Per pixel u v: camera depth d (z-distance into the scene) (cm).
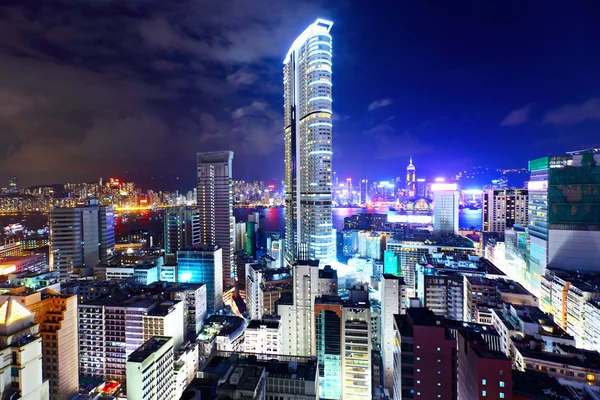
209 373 9156
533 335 13125
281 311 17250
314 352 16050
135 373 11481
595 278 19438
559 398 9194
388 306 16662
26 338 8688
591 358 11400
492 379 8981
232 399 7906
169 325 17025
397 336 12431
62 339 14188
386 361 16500
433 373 11206
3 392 8050
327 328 15800
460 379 10606
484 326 14375
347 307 15412
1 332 8362
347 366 15250
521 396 9200
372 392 15800
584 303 16612
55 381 13912
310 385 9262
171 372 13612
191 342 17400
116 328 17138
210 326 18638
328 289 17538
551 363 11044
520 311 14900
